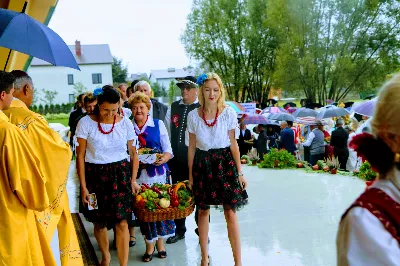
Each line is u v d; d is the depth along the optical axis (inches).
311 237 185.3
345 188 273.1
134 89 197.2
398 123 46.4
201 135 137.3
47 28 138.4
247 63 1124.5
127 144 146.5
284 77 922.7
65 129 588.4
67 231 131.1
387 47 863.1
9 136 99.6
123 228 142.2
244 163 387.9
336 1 841.5
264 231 195.0
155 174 161.5
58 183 114.5
